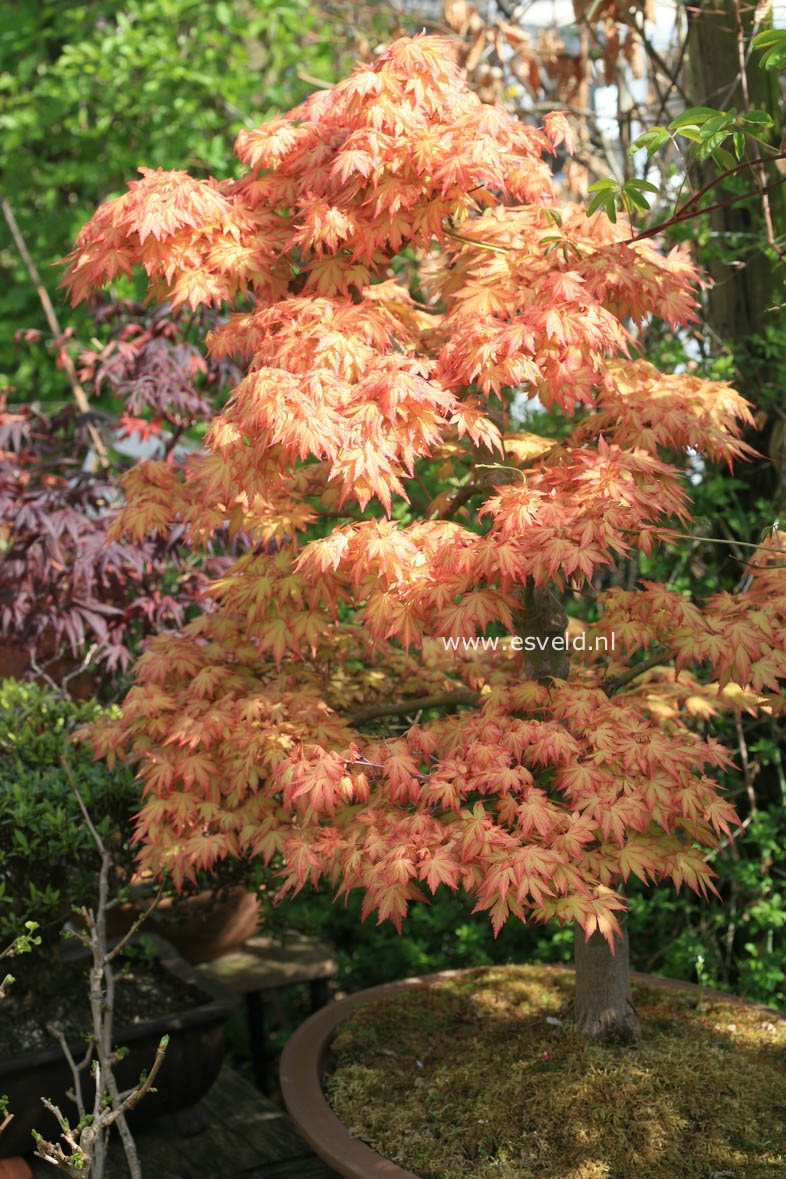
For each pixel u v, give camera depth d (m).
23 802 2.39
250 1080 3.29
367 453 1.68
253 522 2.13
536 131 2.07
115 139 5.39
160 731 2.13
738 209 3.06
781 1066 2.21
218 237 1.99
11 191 5.74
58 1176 2.20
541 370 1.89
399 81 1.88
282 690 2.22
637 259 1.97
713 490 3.04
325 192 1.97
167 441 3.49
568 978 2.64
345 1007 2.50
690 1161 1.92
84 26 5.57
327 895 3.35
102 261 1.92
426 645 2.66
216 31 5.42
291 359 1.83
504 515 1.82
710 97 2.88
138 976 2.64
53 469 3.54
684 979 3.08
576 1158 1.92
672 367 3.17
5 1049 2.30
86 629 3.29
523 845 1.82
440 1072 2.21
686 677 2.53
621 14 2.94
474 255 2.12
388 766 1.88
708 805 1.97
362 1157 1.93
